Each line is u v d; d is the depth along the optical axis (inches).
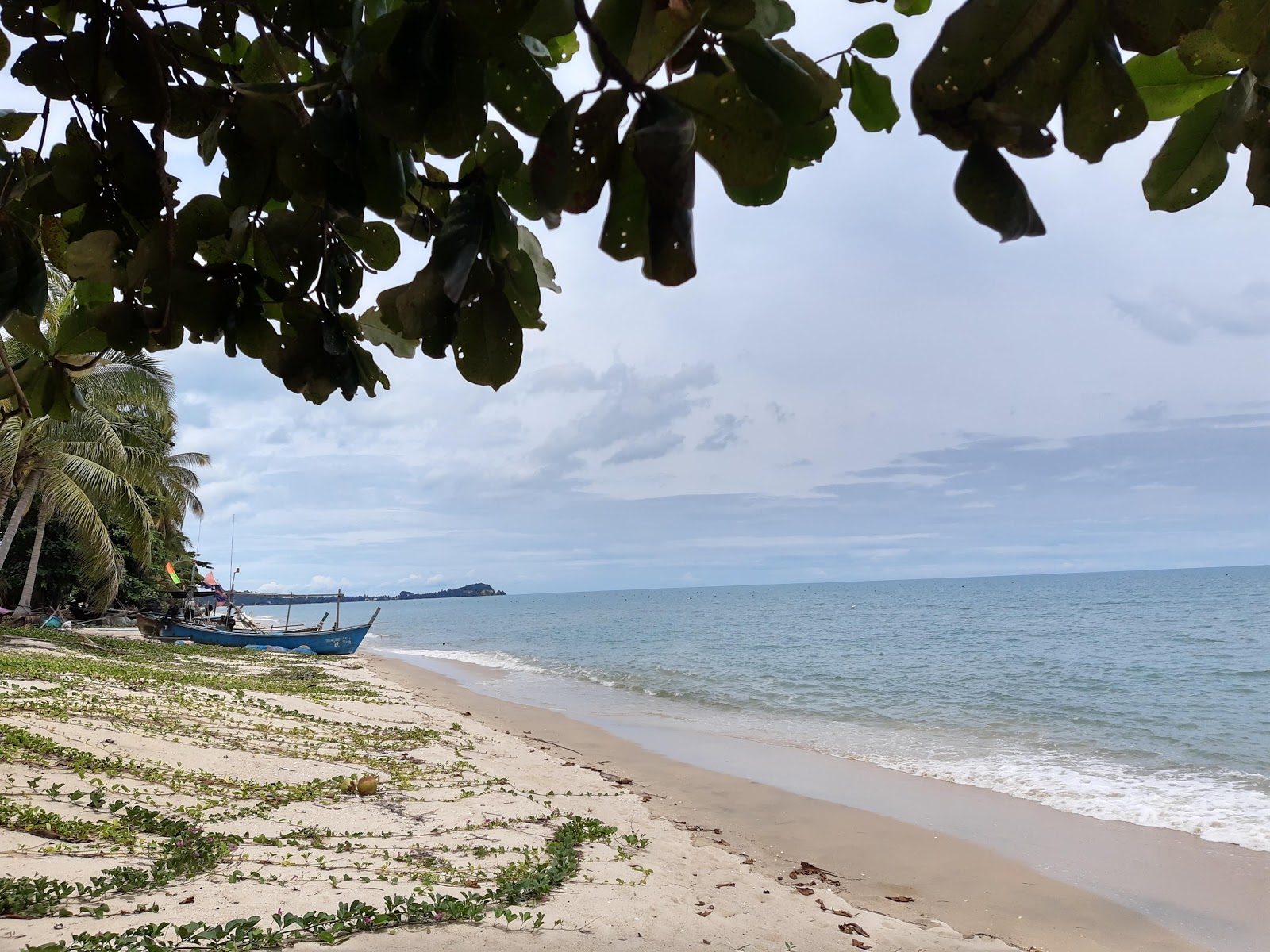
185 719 475.5
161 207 45.9
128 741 385.1
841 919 265.9
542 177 28.0
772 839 370.6
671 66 32.7
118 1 44.6
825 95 36.6
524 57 30.8
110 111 45.4
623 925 231.1
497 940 207.6
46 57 46.0
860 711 794.8
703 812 410.6
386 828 313.4
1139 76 30.9
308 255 46.6
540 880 253.8
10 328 54.4
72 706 436.1
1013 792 457.4
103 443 856.9
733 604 4453.7
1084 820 398.9
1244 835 370.6
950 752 579.8
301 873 246.7
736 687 1002.1
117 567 1030.4
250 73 52.4
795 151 34.7
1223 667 1083.3
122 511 927.0
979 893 306.5
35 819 255.1
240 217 41.0
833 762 541.3
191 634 1229.1
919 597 4232.3
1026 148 25.3
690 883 283.4
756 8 30.2
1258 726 666.8
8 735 343.0
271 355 47.2
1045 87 24.9
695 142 28.6
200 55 50.2
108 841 253.9
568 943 212.7
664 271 27.3
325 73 42.1
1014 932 272.5
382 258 50.3
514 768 474.0
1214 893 304.2
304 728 522.3
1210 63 26.3
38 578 1267.2
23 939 177.2
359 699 729.0
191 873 234.5
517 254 39.4
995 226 25.8
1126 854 348.2
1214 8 25.1
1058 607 2738.7
